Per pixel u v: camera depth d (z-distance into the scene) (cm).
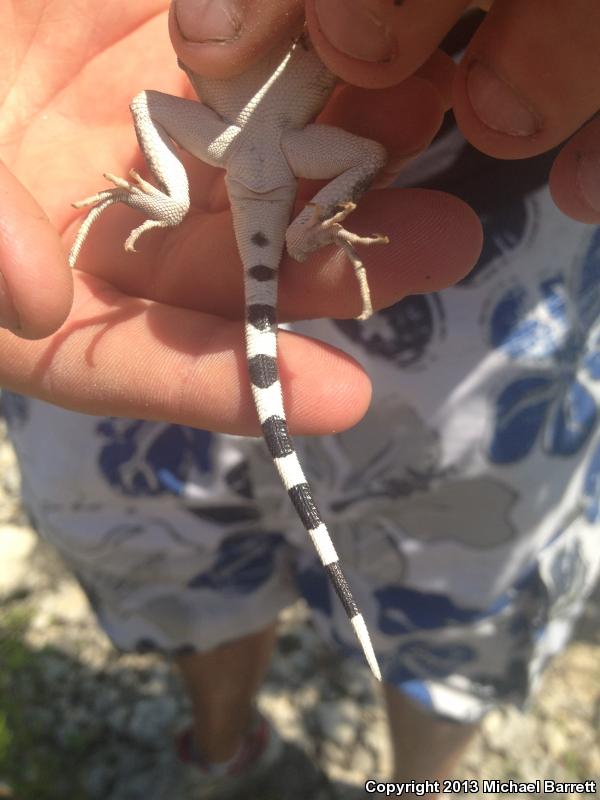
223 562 22
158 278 16
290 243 15
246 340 14
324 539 14
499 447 17
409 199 14
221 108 16
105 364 14
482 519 19
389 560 20
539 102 11
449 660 21
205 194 18
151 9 17
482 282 17
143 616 22
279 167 16
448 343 17
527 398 17
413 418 18
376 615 21
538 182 16
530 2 11
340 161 15
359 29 11
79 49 17
